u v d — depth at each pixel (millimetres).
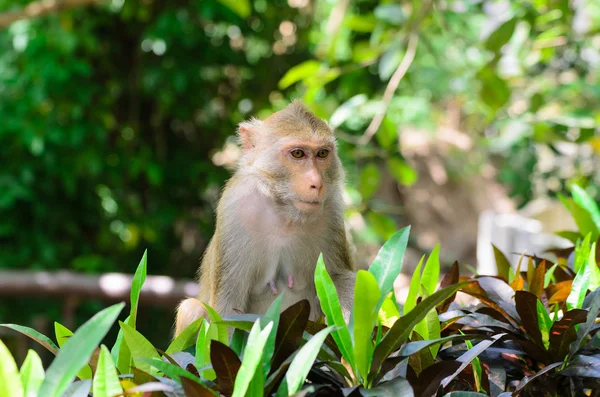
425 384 2229
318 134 4449
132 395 2051
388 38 8266
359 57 7938
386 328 2461
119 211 10977
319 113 7816
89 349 1750
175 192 11766
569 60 10562
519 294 2492
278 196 4406
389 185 16953
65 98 10156
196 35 10617
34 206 10398
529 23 7270
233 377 2047
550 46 8016
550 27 7906
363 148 8125
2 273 8016
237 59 11273
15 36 9852
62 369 1744
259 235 4477
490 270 9484
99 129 10336
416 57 10234
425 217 17438
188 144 11969
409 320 2107
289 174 4383
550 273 3184
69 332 2512
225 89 11828
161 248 11633
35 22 9758
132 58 11180
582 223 3795
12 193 9836
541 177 9820
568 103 8727
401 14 7602
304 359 1925
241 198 4516
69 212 10852
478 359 2443
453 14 9555
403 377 2109
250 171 4547
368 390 2000
